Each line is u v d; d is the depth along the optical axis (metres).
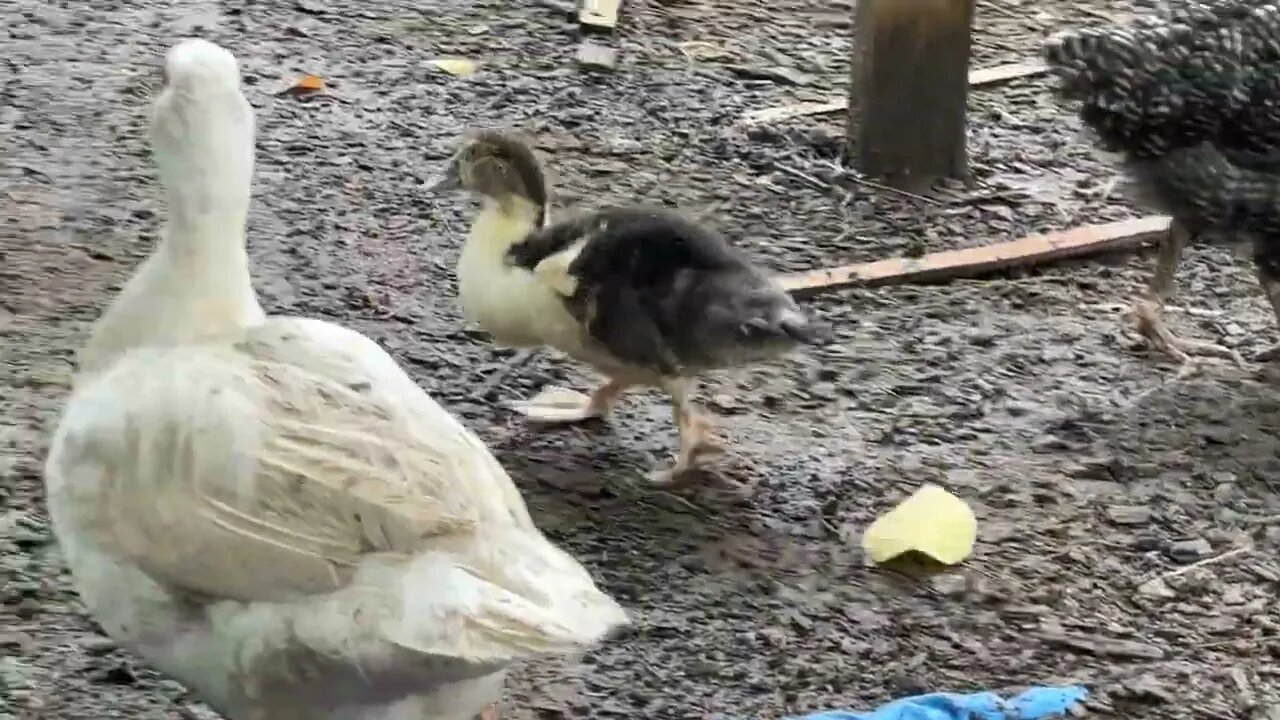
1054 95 2.63
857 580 2.01
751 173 2.75
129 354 1.64
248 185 1.65
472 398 2.23
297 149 2.70
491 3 3.19
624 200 2.65
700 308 2.05
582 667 1.89
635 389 2.27
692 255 2.08
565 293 2.09
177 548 1.56
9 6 3.06
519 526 1.60
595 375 2.29
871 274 2.49
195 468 1.56
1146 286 2.52
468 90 2.90
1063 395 2.29
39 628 1.88
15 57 2.89
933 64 2.70
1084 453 2.20
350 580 1.55
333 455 1.57
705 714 1.85
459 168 2.15
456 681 1.55
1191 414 2.27
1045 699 1.88
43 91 2.80
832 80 3.02
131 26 3.02
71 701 1.81
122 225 2.49
